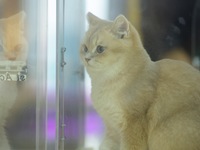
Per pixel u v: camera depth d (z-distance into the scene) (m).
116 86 1.27
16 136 1.49
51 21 1.34
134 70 1.27
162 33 1.60
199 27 1.65
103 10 1.59
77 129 1.57
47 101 1.35
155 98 1.27
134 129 1.26
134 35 1.29
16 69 1.39
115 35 1.27
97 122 1.59
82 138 1.58
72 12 1.49
